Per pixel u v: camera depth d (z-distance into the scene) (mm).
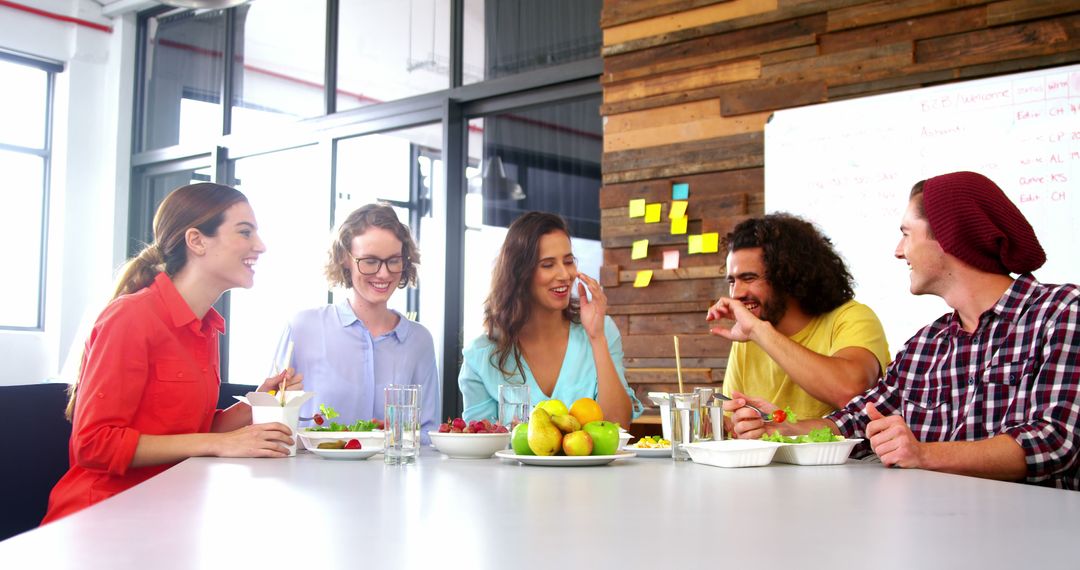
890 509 1024
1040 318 1662
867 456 1881
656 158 3975
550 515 959
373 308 2658
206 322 2074
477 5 4855
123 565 677
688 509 1016
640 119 4051
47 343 6434
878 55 3453
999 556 739
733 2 3805
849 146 3445
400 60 5207
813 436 1670
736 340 2225
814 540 808
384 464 1624
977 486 1274
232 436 1765
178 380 1898
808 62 3604
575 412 1668
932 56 3357
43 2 6340
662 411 2000
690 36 3881
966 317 1803
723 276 3768
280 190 5746
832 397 2086
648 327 3959
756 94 3713
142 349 1820
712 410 1710
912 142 3320
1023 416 1643
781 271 2355
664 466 1613
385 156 5227
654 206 3967
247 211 2057
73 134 6516
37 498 1956
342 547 757
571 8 4473
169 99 6492
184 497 1110
